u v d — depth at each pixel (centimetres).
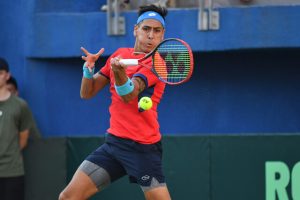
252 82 2488
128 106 1465
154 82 1427
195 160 2106
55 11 2488
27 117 2180
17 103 2164
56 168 2202
